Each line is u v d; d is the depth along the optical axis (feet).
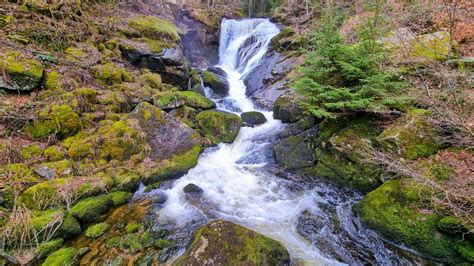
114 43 31.30
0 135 16.85
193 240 12.99
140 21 39.19
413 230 13.75
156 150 21.58
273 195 19.77
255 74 41.29
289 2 58.13
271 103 32.65
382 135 18.78
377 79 18.97
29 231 12.80
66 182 16.10
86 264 12.54
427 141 17.38
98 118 21.56
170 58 34.37
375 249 14.53
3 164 15.61
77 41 28.66
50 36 25.50
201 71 40.81
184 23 54.70
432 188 14.62
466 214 12.64
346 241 15.21
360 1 35.70
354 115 22.20
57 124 18.78
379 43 21.40
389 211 14.98
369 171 18.44
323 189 20.26
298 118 26.09
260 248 12.79
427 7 26.25
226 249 12.27
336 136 20.97
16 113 17.95
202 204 18.31
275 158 23.88
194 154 22.90
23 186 15.03
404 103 19.54
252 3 78.07
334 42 21.71
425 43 22.34
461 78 17.88
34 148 17.25
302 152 23.07
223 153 25.53
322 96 21.34
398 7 28.07
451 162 15.81
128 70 30.32
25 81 19.99
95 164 18.52
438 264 12.91
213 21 58.29
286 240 15.23
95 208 15.65
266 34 50.98
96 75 25.89
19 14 24.93
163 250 13.76
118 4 42.32
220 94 37.40
